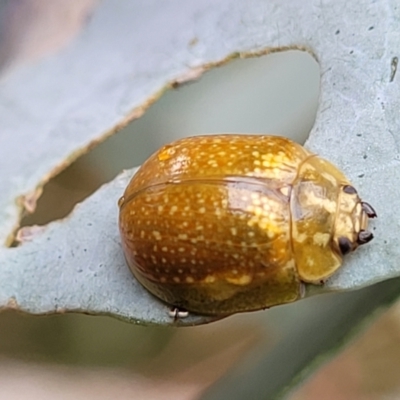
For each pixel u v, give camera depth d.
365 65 0.07
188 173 0.07
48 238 0.07
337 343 0.07
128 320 0.07
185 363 0.08
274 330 0.07
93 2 0.08
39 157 0.07
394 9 0.07
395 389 0.08
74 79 0.08
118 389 0.08
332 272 0.07
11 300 0.07
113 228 0.07
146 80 0.07
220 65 0.07
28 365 0.08
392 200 0.07
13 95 0.08
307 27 0.07
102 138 0.07
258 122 0.08
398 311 0.08
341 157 0.07
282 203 0.07
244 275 0.07
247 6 0.07
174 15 0.07
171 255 0.07
